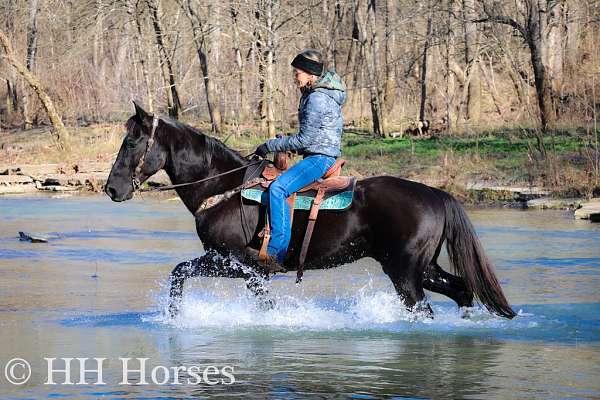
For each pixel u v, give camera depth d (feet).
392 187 32.83
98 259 52.21
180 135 34.22
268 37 126.31
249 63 146.82
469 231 32.91
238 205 33.55
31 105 167.02
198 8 136.87
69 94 163.22
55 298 40.65
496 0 122.62
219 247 33.83
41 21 177.99
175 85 139.95
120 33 159.02
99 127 144.97
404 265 32.24
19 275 46.73
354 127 148.15
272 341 32.24
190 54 166.20
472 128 123.03
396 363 29.27
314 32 144.97
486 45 130.93
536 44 111.24
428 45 134.31
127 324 35.17
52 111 124.16
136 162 33.94
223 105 160.45
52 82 165.89
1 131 161.07
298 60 32.89
